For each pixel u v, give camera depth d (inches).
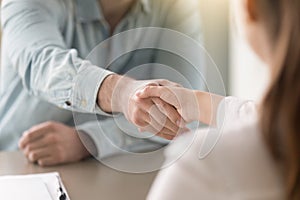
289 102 20.1
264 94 21.2
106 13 54.7
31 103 54.3
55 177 42.4
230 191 22.4
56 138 46.9
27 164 46.4
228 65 99.3
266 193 22.0
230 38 97.7
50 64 44.5
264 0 21.1
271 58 21.3
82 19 53.8
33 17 49.4
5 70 54.9
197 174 23.1
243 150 22.7
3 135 55.3
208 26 98.1
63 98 41.9
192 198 23.0
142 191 40.6
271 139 21.3
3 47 54.6
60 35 50.3
